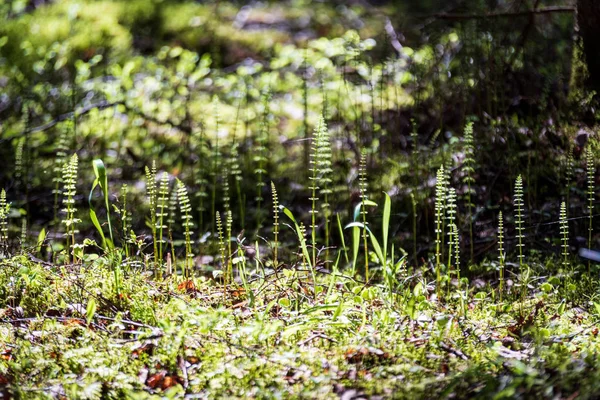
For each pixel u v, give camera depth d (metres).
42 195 7.24
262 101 8.09
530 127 6.54
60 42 10.59
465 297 4.52
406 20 9.41
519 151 6.63
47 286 4.53
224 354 3.79
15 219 6.73
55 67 9.54
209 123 8.34
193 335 3.90
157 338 3.86
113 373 3.57
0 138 8.26
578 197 6.16
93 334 3.87
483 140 6.64
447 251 5.81
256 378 3.53
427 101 7.45
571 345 3.80
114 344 3.78
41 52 10.04
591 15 6.12
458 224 6.14
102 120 8.30
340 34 11.72
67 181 4.86
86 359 3.65
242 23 12.55
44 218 6.93
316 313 4.17
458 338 3.96
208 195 7.02
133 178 7.50
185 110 8.20
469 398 3.19
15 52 10.41
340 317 4.05
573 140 6.38
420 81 7.40
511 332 4.19
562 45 7.64
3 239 5.34
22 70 9.86
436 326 4.07
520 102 7.18
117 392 3.51
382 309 4.24
